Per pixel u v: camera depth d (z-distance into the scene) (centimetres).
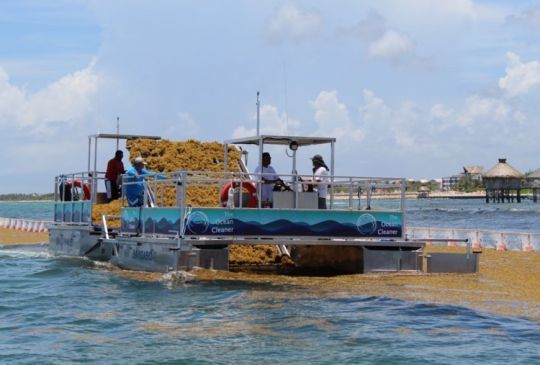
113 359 1017
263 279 1758
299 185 2002
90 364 992
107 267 2092
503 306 1410
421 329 1209
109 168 2486
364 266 1855
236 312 1345
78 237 2417
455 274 1894
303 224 1820
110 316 1327
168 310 1373
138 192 2086
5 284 1781
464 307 1393
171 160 2512
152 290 1605
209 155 2586
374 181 1945
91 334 1180
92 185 2389
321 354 1044
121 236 2069
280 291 1577
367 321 1266
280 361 1006
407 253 1881
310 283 1702
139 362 1001
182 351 1061
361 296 1512
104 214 2339
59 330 1212
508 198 18975
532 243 2867
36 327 1239
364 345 1099
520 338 1147
